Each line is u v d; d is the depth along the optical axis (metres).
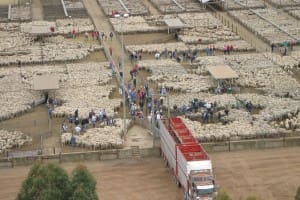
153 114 171.25
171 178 150.38
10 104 187.38
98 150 162.12
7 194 144.88
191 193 135.12
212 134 165.50
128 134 172.25
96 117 176.88
